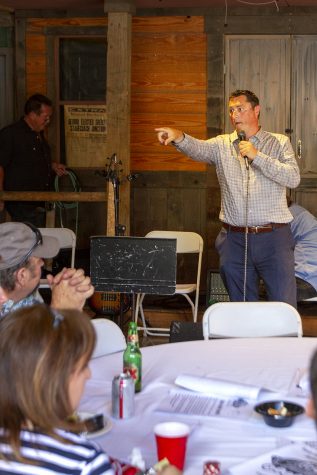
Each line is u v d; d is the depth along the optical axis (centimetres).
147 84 786
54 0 750
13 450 157
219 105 778
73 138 807
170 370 296
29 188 755
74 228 815
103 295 683
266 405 242
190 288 647
